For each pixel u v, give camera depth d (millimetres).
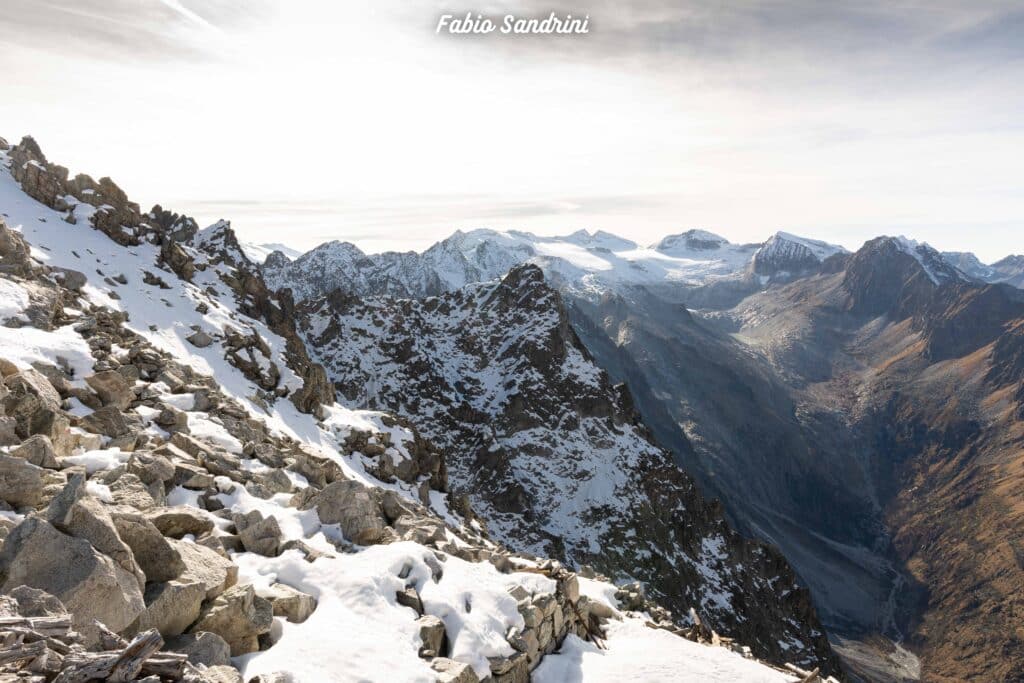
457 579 19188
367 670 13461
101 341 30703
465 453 174375
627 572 144500
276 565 16703
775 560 173875
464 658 16484
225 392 42938
